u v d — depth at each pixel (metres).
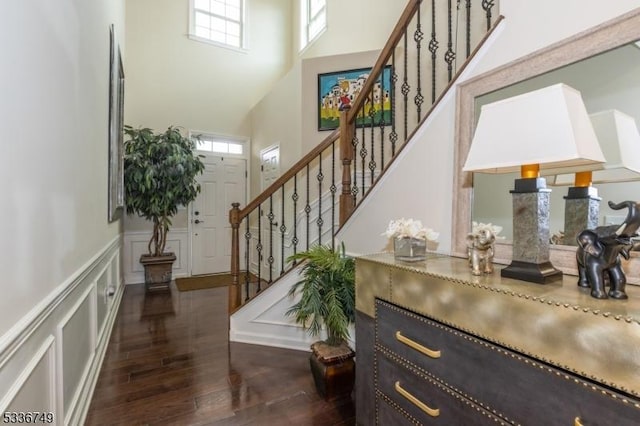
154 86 5.03
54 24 1.44
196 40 5.34
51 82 1.39
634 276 0.98
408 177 1.86
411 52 3.47
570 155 0.87
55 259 1.42
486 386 0.97
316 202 3.96
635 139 1.01
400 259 1.45
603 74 1.07
